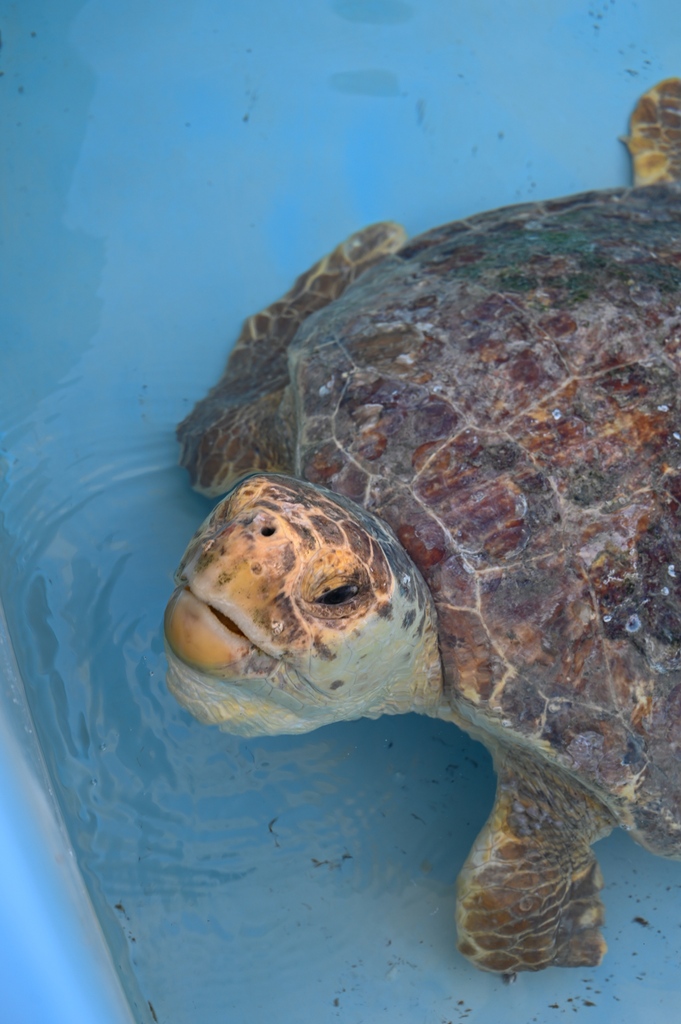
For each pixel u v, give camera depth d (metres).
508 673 1.32
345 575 1.22
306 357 1.48
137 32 2.07
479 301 1.46
